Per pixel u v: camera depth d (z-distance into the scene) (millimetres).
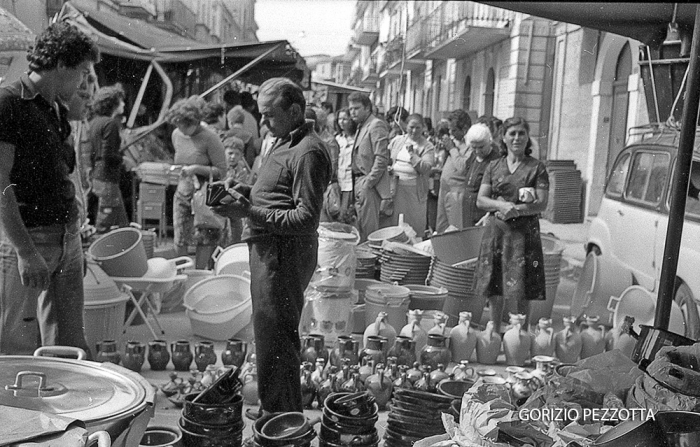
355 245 3340
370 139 3768
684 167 1883
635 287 2900
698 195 2262
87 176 4145
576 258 3402
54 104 2369
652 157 2953
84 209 3354
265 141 3426
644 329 1761
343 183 3789
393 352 2770
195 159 4086
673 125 2229
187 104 4160
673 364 1464
